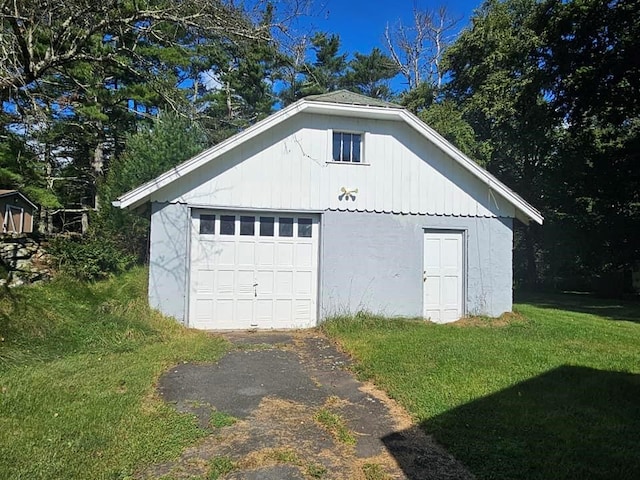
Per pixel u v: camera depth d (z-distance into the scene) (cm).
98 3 864
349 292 1069
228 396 571
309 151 1061
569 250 2309
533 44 2025
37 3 841
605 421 489
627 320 1259
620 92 1805
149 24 966
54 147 1897
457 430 464
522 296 2111
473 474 382
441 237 1155
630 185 1948
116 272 1346
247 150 1023
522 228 2639
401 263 1106
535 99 2083
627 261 2111
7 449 403
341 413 521
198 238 1007
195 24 895
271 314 1041
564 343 866
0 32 823
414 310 1109
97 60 977
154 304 967
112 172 1678
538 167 2488
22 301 841
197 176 996
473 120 2447
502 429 467
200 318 1002
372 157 1099
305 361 750
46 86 1148
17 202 2352
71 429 448
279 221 1054
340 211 1073
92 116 1666
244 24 909
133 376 621
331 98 1102
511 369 667
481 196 1173
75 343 764
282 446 433
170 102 1059
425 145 1133
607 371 671
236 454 414
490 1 2419
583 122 2059
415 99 2839
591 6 1733
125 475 369
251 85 2195
